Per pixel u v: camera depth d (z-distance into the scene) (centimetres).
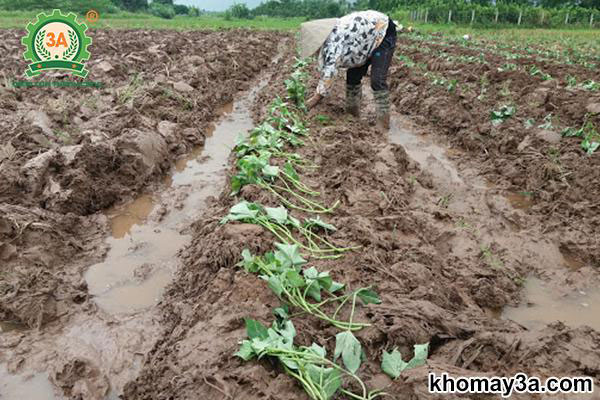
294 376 219
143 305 326
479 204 470
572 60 1198
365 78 1090
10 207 386
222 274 293
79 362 268
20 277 327
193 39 1628
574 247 388
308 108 645
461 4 3025
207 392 216
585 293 341
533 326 309
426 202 459
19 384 260
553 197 469
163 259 380
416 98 811
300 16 5300
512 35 2214
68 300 324
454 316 287
